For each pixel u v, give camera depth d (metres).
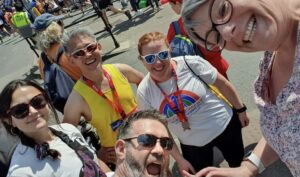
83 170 2.38
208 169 1.98
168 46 2.68
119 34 10.34
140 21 10.81
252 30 1.35
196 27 1.44
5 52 15.12
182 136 2.94
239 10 1.32
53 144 2.44
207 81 2.78
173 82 2.72
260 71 1.72
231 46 1.43
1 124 2.50
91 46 2.76
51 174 2.30
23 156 2.34
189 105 2.74
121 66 3.07
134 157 1.95
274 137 1.64
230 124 2.95
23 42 15.66
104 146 3.02
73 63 2.91
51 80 3.25
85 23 14.19
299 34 1.37
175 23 3.11
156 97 2.78
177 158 2.93
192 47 3.00
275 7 1.35
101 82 2.89
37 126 2.34
